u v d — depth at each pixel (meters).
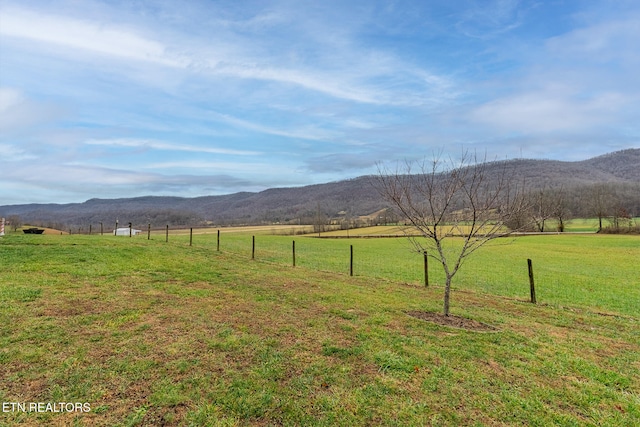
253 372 4.55
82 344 5.11
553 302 11.10
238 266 14.09
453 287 13.34
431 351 5.54
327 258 22.95
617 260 25.30
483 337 6.36
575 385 4.62
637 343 6.60
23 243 14.18
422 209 8.33
